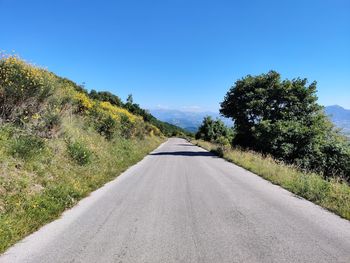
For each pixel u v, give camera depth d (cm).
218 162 1942
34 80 1106
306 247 497
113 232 566
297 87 2670
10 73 1061
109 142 1956
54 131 1197
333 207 749
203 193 922
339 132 2473
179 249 486
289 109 2672
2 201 639
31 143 956
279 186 1087
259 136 2392
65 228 590
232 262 439
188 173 1371
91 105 2170
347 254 470
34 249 489
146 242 516
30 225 583
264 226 605
